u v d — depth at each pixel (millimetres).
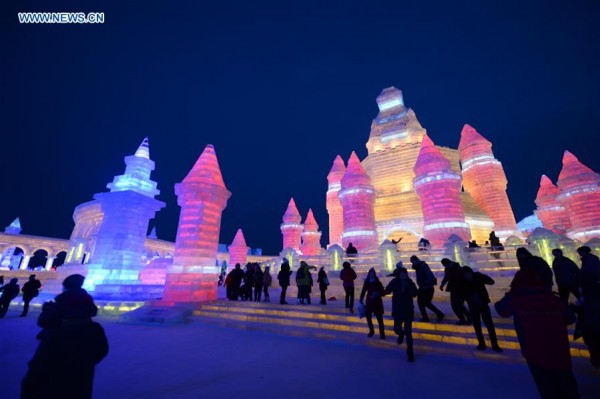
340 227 32375
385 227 26359
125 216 17219
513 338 6711
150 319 10945
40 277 30875
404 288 6480
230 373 5453
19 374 5371
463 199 25078
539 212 27203
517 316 3346
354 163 24453
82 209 22469
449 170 19172
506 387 4703
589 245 10578
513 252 12180
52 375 2271
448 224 18109
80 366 2385
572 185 19219
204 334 8961
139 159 19203
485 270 11688
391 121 32844
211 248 13453
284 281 11781
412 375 5289
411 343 6121
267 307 11047
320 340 8016
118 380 5086
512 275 10961
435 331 7609
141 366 5879
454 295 7547
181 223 13352
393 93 34438
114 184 18609
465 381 4984
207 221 13523
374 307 7539
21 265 35969
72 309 2549
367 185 23141
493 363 5871
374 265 15062
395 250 14406
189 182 13516
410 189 28219
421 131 31219
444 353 6516
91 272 16078
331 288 14297
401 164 29531
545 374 2996
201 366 5875
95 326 2670
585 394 4406
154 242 43281
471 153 27094
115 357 6535
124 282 16500
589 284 4930
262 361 6199
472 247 14125
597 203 18109
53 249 38656
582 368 5270
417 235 25016
